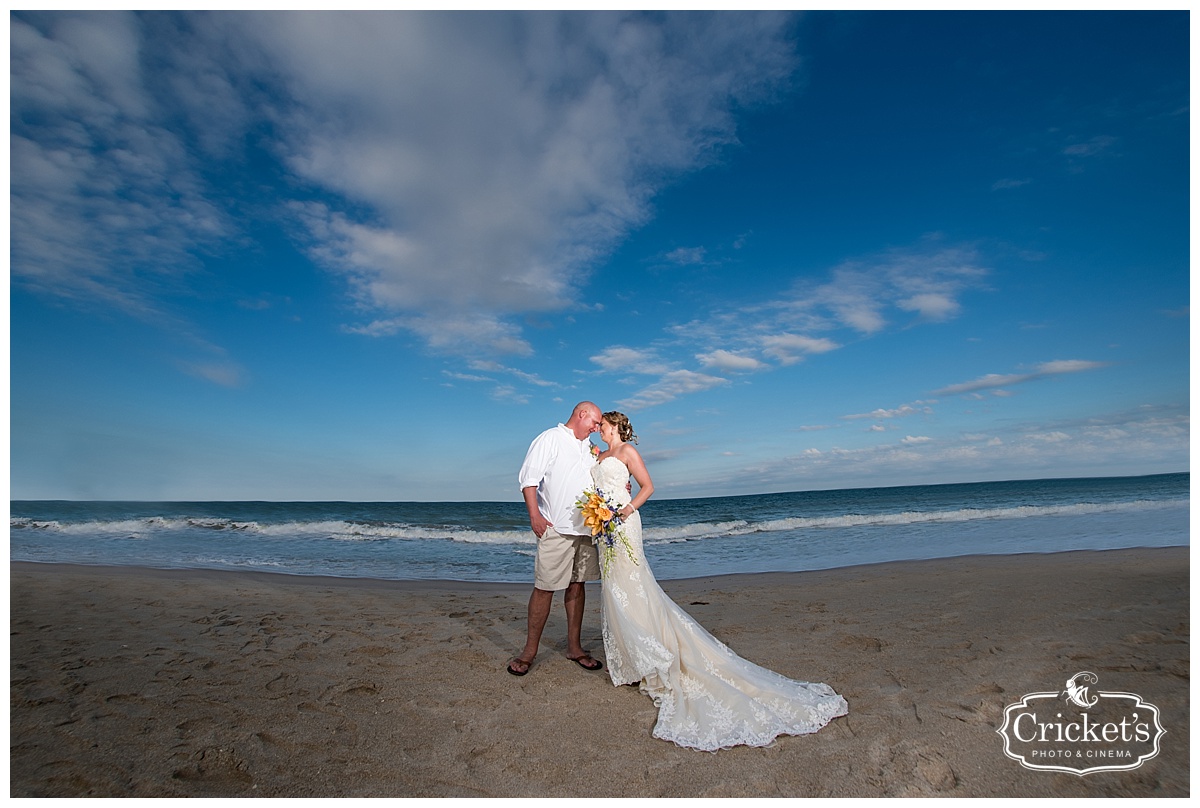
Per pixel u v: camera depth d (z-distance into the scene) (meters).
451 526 20.27
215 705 3.66
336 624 5.92
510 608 6.88
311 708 3.67
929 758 2.90
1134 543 11.30
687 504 44.59
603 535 4.11
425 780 2.83
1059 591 6.41
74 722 3.33
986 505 27.31
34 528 19.30
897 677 4.03
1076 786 2.59
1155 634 4.52
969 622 5.34
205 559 12.61
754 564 11.41
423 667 4.50
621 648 3.99
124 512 26.34
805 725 3.31
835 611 6.19
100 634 5.32
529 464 4.48
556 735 3.32
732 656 3.96
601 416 4.68
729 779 2.79
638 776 2.85
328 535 18.36
